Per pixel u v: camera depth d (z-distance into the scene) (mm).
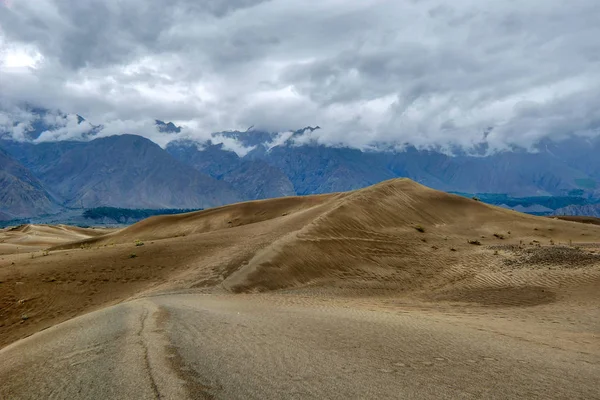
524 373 7477
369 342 9664
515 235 47594
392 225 46812
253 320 12734
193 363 7559
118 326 12031
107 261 31844
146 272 29219
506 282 25500
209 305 17469
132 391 6301
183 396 5934
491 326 13914
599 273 24172
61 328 13758
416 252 36719
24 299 24172
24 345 12203
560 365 8266
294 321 12727
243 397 5930
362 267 31547
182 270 29328
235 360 7793
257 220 72375
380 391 6238
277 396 5980
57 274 28344
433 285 27422
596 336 12750
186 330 10789
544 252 31703
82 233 131375
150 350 8562
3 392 7473
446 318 15859
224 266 28969
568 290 22188
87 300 24156
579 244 38406
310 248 33375
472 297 22953
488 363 8086
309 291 25688
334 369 7332
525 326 14477
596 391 6605
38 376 8055
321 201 75625
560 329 14086
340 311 16812
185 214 81938
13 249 68625
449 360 8195
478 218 55062
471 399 6004
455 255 35688
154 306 16281
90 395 6406
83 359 8695
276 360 7852
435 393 6215
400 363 7844
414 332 11266
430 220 51938
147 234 72938
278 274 28094
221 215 77062
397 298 24266
